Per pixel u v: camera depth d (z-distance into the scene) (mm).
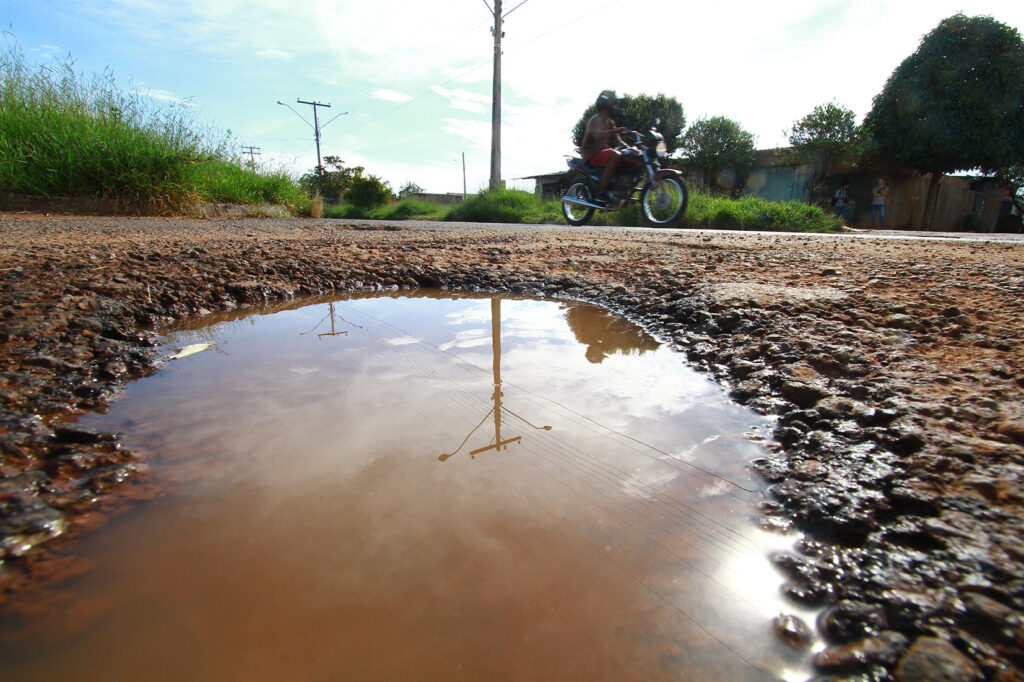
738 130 19656
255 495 989
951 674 591
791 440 1177
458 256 3969
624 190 7379
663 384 1577
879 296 2291
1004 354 1501
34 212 7547
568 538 873
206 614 716
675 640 676
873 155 18406
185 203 9078
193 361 1762
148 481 1030
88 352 1679
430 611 721
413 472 1076
